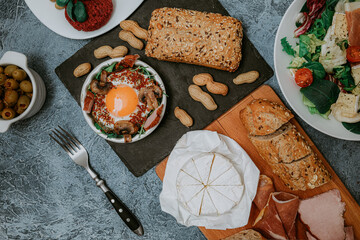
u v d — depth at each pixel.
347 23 0.42
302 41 0.43
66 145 0.52
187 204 0.49
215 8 0.50
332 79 0.44
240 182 0.48
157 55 0.48
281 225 0.47
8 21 0.53
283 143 0.44
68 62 0.51
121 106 0.48
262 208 0.48
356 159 0.49
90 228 0.53
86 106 0.48
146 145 0.51
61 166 0.53
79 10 0.45
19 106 0.47
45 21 0.49
